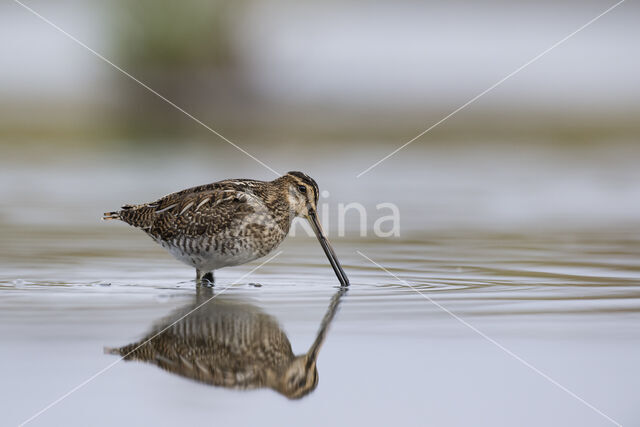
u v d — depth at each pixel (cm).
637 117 2981
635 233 1394
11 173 2070
